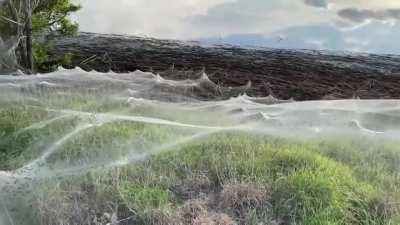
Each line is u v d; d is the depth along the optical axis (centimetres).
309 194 644
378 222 611
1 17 1578
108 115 986
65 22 1702
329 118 1061
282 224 609
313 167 733
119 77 1577
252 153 780
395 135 951
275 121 1001
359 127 993
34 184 653
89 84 1380
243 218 616
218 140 846
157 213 606
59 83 1342
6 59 1545
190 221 603
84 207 620
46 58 1725
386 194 669
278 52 2419
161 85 1516
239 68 1966
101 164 721
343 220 611
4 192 630
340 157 827
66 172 695
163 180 686
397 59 2347
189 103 1240
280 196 646
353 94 1633
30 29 1582
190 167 731
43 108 1021
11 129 870
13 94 1160
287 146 834
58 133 845
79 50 2077
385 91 1678
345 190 673
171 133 877
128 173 701
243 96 1510
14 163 732
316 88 1683
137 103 1150
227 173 714
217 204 643
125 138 816
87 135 830
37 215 596
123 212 618
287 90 1638
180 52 2267
